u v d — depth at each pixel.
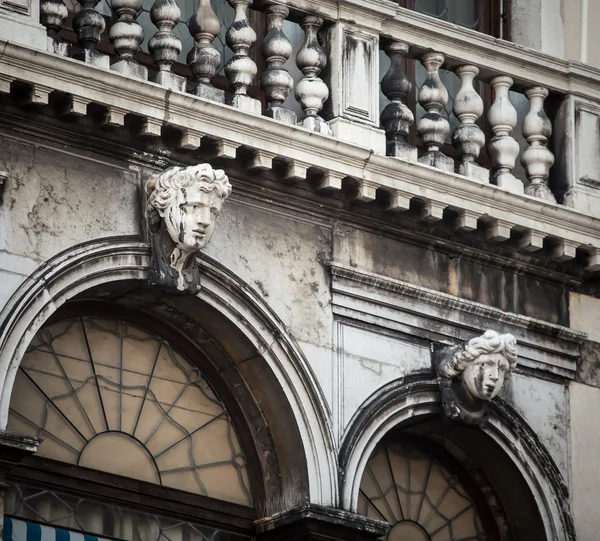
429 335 18.97
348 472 18.06
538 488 19.30
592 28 21.00
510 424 19.23
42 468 17.02
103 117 17.08
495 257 19.55
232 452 18.19
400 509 19.03
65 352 17.41
